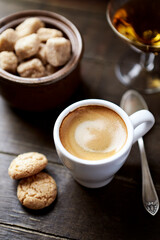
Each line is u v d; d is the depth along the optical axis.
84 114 0.39
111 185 0.41
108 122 0.39
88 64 0.50
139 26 0.45
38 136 0.44
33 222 0.39
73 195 0.40
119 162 0.37
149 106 0.46
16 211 0.39
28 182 0.40
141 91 0.48
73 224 0.39
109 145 0.38
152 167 0.42
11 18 0.46
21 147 0.43
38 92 0.42
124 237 0.38
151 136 0.44
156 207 0.39
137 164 0.42
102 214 0.39
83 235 0.38
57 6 0.55
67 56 0.43
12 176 0.39
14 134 0.44
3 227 0.38
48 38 0.44
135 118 0.38
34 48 0.43
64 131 0.38
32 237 0.38
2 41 0.43
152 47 0.41
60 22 0.45
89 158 0.37
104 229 0.38
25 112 0.46
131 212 0.39
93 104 0.39
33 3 0.55
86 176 0.37
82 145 0.38
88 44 0.52
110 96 0.47
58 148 0.36
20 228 0.38
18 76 0.44
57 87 0.43
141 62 0.50
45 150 0.43
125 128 0.38
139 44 0.41
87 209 0.39
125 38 0.41
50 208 0.39
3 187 0.41
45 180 0.40
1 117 0.46
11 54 0.43
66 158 0.36
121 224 0.39
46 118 0.46
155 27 0.45
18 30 0.45
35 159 0.40
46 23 0.46
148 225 0.39
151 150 0.43
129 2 0.46
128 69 0.50
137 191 0.41
